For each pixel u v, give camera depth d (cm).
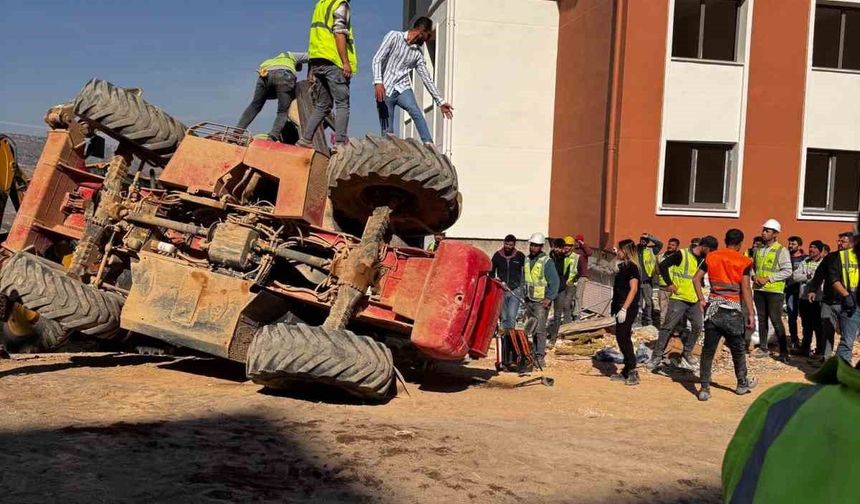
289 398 670
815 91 1911
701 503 454
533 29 2170
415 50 869
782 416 143
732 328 893
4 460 426
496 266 1070
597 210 1931
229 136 766
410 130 2541
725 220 1886
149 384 698
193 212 780
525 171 2202
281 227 729
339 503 402
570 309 1430
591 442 588
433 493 429
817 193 1983
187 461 451
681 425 710
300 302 753
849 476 125
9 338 821
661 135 1841
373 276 700
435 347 675
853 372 133
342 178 704
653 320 1466
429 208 759
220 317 687
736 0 1881
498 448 531
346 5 798
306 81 845
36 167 808
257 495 405
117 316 725
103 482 404
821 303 1126
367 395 665
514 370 997
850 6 1927
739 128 1877
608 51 1888
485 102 2161
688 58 1847
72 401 598
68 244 858
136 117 770
